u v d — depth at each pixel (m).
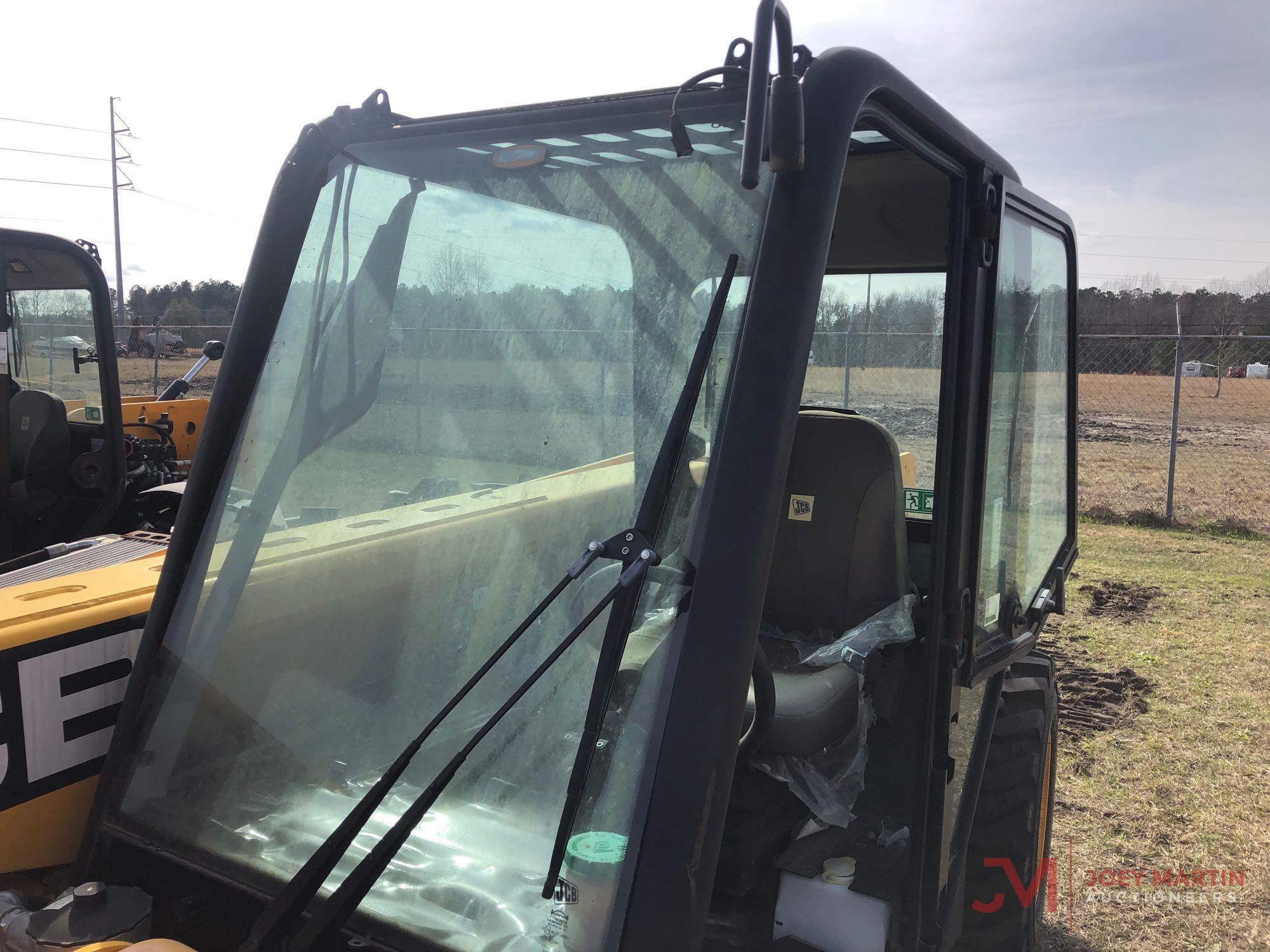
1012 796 2.36
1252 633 6.29
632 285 1.30
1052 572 2.58
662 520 1.17
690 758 1.05
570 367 1.32
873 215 2.62
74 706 1.58
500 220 1.43
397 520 1.40
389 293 1.48
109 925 1.18
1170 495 9.65
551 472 1.30
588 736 1.12
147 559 1.96
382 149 1.55
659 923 1.02
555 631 1.24
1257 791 4.16
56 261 3.98
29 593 1.71
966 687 1.78
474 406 1.39
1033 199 2.17
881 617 2.49
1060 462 2.74
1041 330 2.37
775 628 2.64
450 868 1.17
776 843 1.96
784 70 1.13
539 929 1.10
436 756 1.29
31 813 1.53
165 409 5.80
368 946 1.14
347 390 1.47
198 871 1.31
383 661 1.34
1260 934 3.16
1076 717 4.97
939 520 1.71
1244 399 20.52
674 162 1.30
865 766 2.27
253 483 1.49
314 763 1.34
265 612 1.44
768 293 1.16
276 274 1.53
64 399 4.10
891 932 1.78
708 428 1.20
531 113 1.44
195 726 1.41
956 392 1.71
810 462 2.62
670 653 1.09
